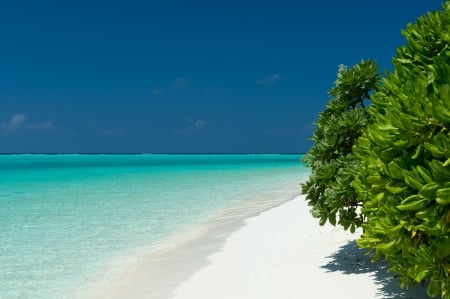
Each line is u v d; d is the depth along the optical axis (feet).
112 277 37.91
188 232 57.67
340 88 34.45
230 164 362.12
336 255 37.86
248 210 76.02
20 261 44.21
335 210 31.19
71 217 72.18
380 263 34.40
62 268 41.42
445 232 17.42
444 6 21.94
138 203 89.51
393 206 18.89
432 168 16.87
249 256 41.22
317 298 28.02
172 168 275.39
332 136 33.17
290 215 63.98
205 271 37.24
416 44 21.74
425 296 26.94
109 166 318.86
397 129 18.63
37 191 117.91
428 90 18.84
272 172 218.38
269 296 29.04
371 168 20.13
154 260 43.09
